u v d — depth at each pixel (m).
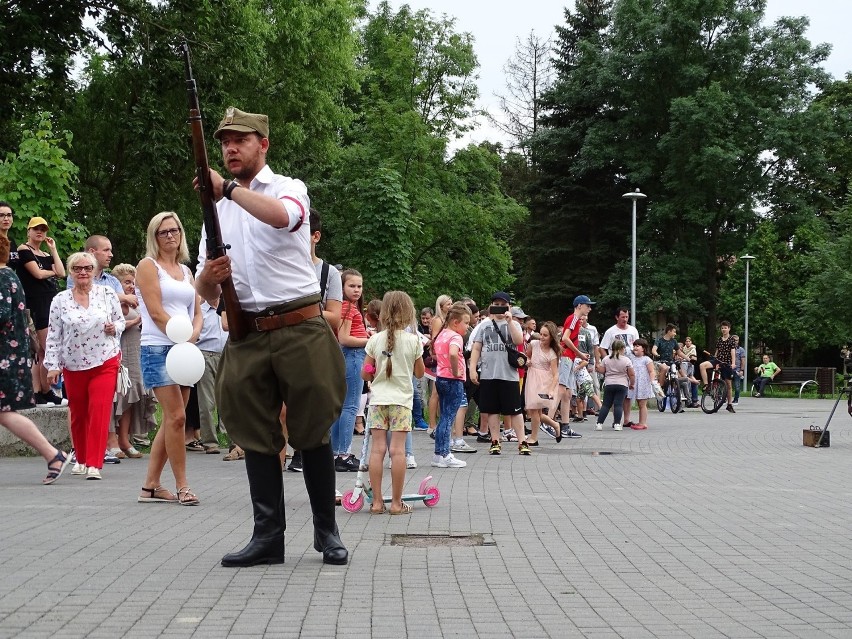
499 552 6.79
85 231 18.59
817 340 56.06
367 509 8.77
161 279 8.60
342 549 6.25
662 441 17.00
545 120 60.34
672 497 9.78
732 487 10.70
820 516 8.70
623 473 11.91
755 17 51.75
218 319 13.09
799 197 53.47
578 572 6.19
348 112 39.78
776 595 5.65
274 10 36.00
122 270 12.99
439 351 12.26
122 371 11.94
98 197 36.09
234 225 5.95
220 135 6.01
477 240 41.84
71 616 4.87
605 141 55.25
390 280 28.42
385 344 8.55
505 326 14.16
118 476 10.54
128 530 7.25
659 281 52.19
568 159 58.44
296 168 39.09
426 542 7.12
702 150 49.66
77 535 7.02
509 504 9.11
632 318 41.34
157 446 8.60
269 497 6.16
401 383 8.57
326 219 37.56
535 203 60.44
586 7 64.50
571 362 17.84
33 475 10.60
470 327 16.44
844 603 5.48
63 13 25.50
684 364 29.73
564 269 60.12
